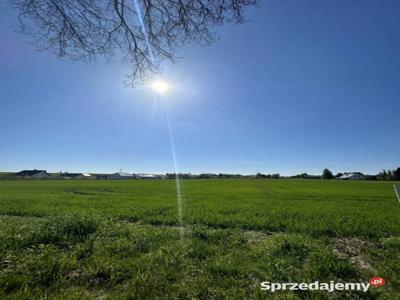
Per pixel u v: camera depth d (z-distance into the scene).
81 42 5.28
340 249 7.20
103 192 32.97
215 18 4.97
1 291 4.19
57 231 7.26
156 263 5.52
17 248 6.04
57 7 4.77
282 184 65.25
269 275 4.97
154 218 12.09
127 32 5.41
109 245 6.52
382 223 11.05
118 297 4.18
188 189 41.22
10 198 22.38
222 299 4.23
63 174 137.50
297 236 8.03
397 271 5.30
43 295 4.20
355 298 4.27
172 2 4.93
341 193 34.25
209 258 5.93
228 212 14.58
